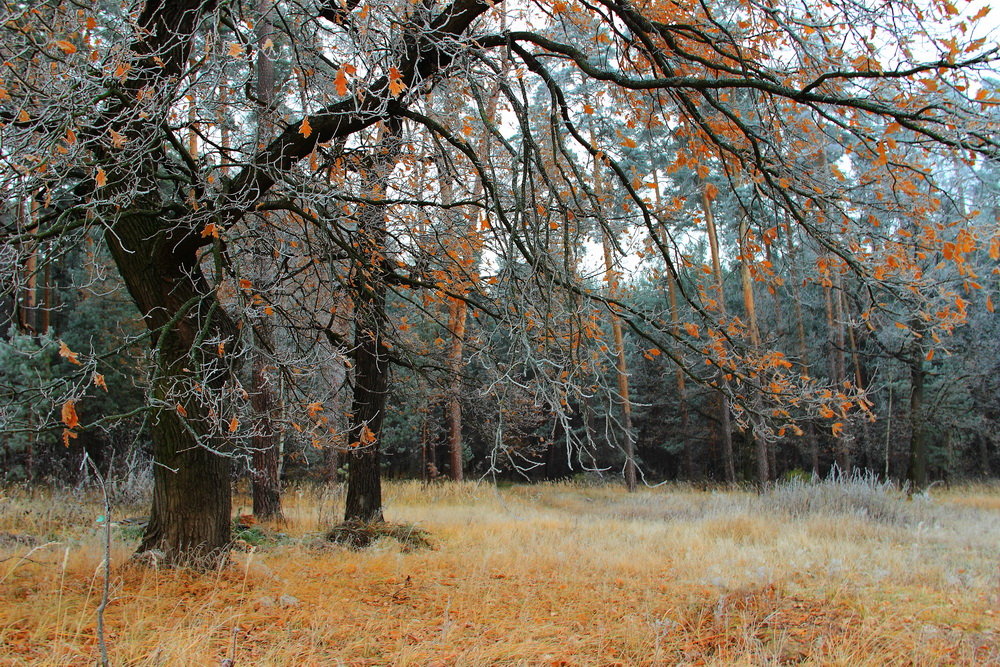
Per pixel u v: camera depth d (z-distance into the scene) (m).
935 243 4.29
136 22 4.47
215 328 6.13
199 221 5.23
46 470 16.19
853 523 11.62
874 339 18.88
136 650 3.90
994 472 28.98
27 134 4.04
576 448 3.77
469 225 6.50
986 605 5.55
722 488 23.70
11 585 5.05
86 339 18.00
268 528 9.11
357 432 9.27
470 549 8.68
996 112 3.71
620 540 9.80
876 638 4.61
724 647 4.70
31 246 4.88
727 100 6.02
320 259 6.07
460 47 4.39
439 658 4.32
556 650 4.62
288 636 4.47
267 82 8.23
